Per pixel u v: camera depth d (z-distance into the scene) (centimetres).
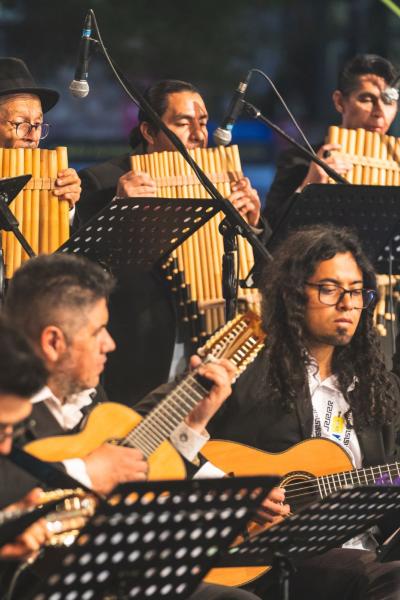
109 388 1576
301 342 1182
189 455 1043
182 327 1548
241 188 1498
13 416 816
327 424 1191
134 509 806
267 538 961
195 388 1027
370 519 1000
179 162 1505
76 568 817
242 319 1076
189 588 893
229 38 3762
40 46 3584
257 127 3559
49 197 1345
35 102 1460
